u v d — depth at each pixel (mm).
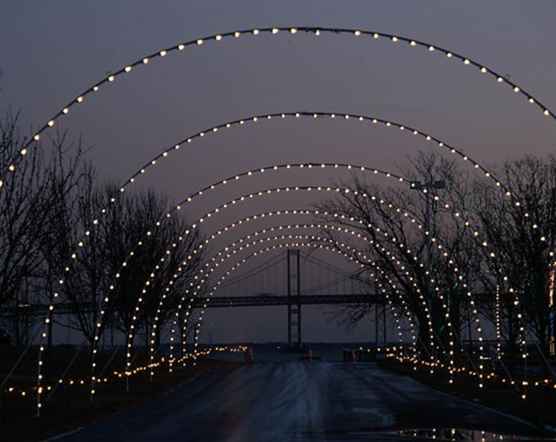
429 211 63562
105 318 50188
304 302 115938
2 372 49062
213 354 112750
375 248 65188
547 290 40750
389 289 70812
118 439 25172
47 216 44031
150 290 59156
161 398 41719
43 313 54469
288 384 51281
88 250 59969
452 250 59812
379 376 59531
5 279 30453
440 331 58375
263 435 25969
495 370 51469
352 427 28062
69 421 29953
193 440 24797
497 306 44281
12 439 24953
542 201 55906
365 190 72938
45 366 51906
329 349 143000
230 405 37406
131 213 61312
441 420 30109
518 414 31828
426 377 54531
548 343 42656
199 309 95188
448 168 66750
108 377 51688
